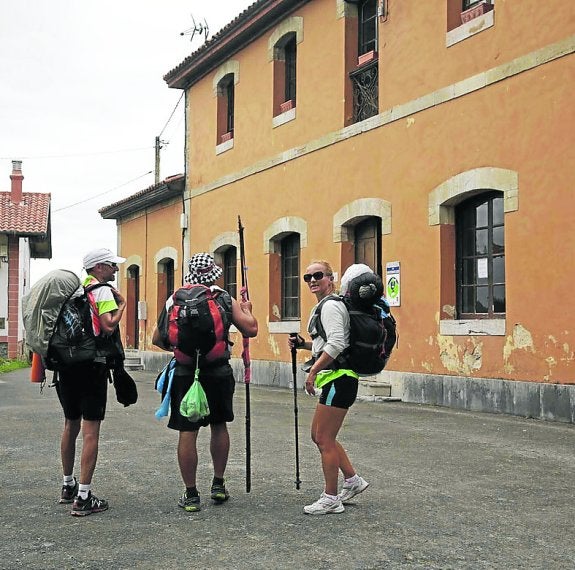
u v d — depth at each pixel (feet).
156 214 75.61
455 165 38.34
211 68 64.28
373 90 45.34
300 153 51.26
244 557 14.93
